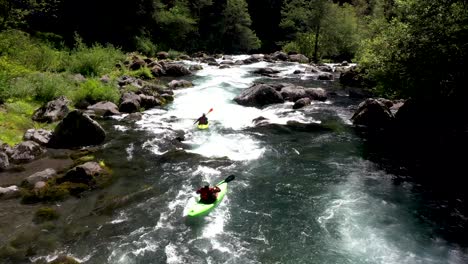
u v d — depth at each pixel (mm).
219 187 12062
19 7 29016
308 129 18312
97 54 28391
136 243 9336
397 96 20656
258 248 9320
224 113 20812
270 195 11984
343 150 15781
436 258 9055
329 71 37531
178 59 43031
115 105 20844
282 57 46375
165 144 15836
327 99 24422
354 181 13062
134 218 10414
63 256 8555
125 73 28922
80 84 23250
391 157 15133
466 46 14633
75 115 15336
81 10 40844
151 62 34344
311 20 48281
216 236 9766
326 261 8891
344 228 10250
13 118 16547
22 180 12188
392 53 17188
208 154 14992
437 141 15969
